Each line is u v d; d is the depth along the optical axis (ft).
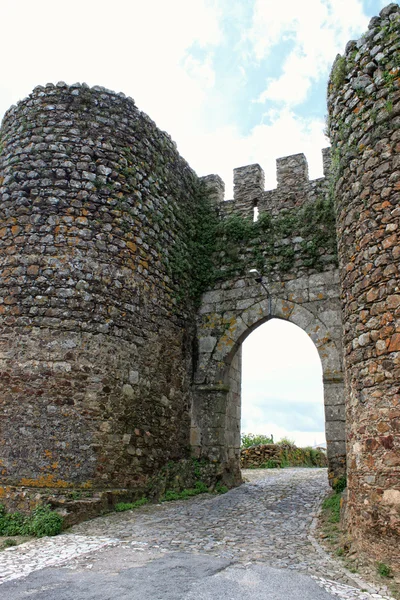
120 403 25.61
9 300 25.12
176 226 34.01
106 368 25.25
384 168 18.62
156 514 23.13
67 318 24.89
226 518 22.50
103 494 22.99
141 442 26.76
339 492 26.02
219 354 33.45
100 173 28.09
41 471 22.56
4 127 29.86
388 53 19.79
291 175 35.24
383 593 13.26
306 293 31.60
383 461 15.89
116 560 15.69
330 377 28.91
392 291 17.10
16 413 23.29
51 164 27.37
